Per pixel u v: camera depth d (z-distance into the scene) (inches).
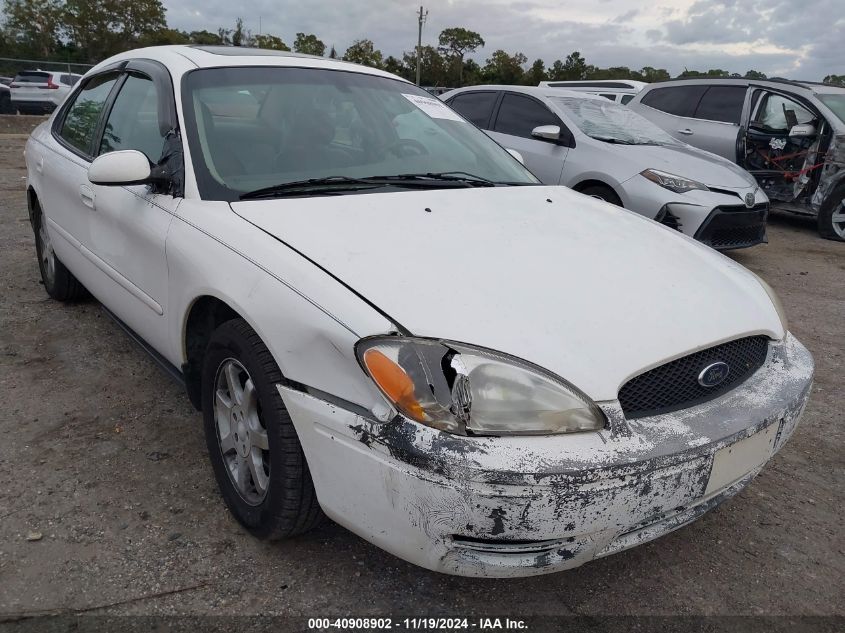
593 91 492.7
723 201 237.6
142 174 102.4
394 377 68.8
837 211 316.5
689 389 79.7
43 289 188.4
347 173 109.8
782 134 326.0
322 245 84.3
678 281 90.9
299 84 122.0
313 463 77.0
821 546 98.4
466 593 85.9
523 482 65.5
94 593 82.4
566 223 104.3
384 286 76.7
